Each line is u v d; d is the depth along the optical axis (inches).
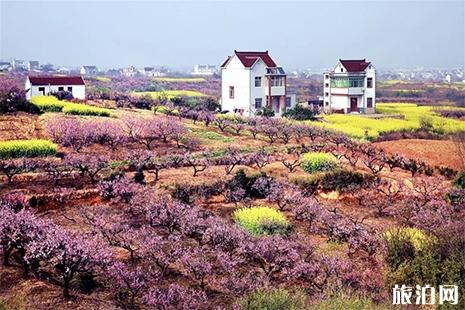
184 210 1091.9
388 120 2792.8
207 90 5629.9
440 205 1342.3
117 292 814.5
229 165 1501.0
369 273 918.4
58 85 2883.9
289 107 3223.4
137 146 1705.2
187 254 874.1
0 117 1923.0
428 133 2460.6
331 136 1999.3
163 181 1328.7
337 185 1450.5
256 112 2854.3
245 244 933.2
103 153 1598.2
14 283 813.9
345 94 3454.7
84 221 1067.9
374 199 1405.0
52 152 1507.1
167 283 847.7
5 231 854.5
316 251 1007.6
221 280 857.5
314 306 756.6
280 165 1551.4
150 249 894.4
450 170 1706.4
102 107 2407.7
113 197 1213.7
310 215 1205.7
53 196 1178.6
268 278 855.7
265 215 1147.3
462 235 988.6
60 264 796.0
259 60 3019.2
